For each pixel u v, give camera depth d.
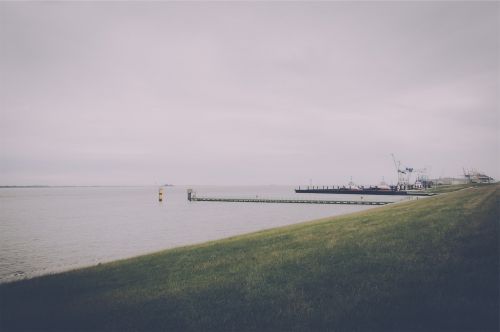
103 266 17.22
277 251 16.03
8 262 30.31
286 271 12.47
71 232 50.78
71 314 10.23
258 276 12.25
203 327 8.67
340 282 10.66
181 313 9.62
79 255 33.62
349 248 14.59
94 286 13.23
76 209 101.31
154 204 124.56
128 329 8.97
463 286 9.06
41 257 32.66
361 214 28.77
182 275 13.69
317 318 8.49
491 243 12.23
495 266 10.02
